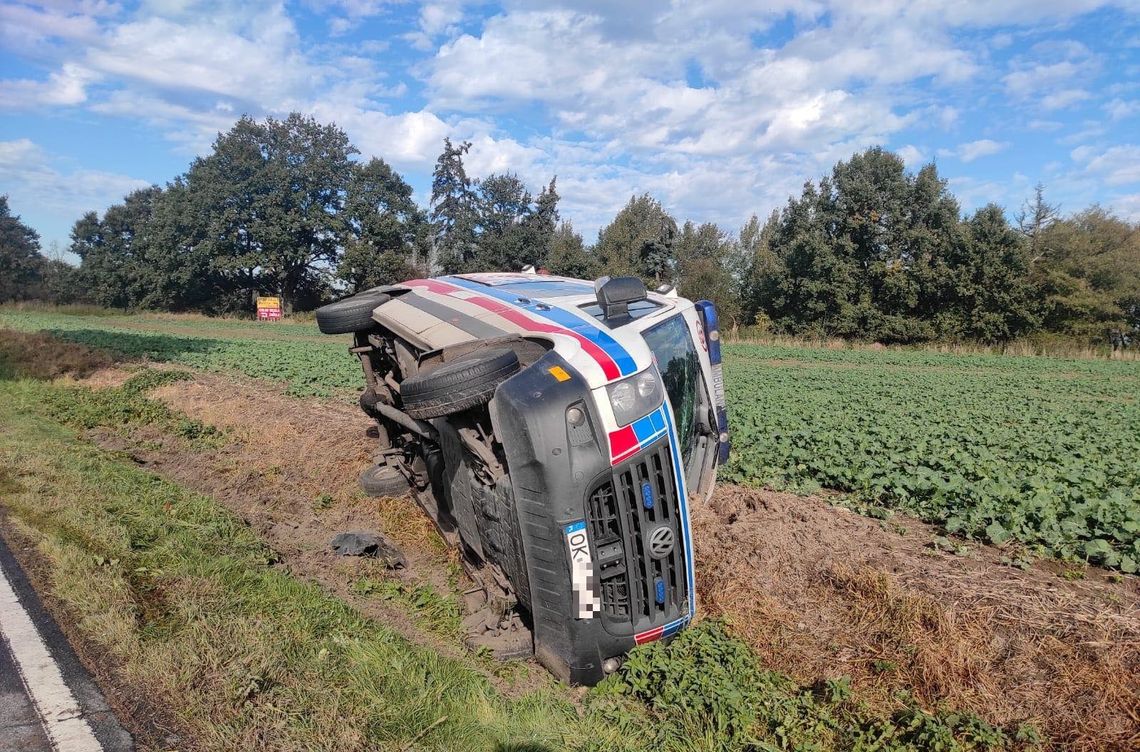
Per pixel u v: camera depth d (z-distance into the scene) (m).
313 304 68.19
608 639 4.66
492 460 4.94
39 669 4.09
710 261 54.34
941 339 46.38
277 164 63.38
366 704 3.95
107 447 10.37
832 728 4.34
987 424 14.21
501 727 4.03
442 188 63.12
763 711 4.38
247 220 64.12
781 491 8.84
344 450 9.51
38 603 4.89
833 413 14.91
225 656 4.22
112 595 4.87
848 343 47.12
